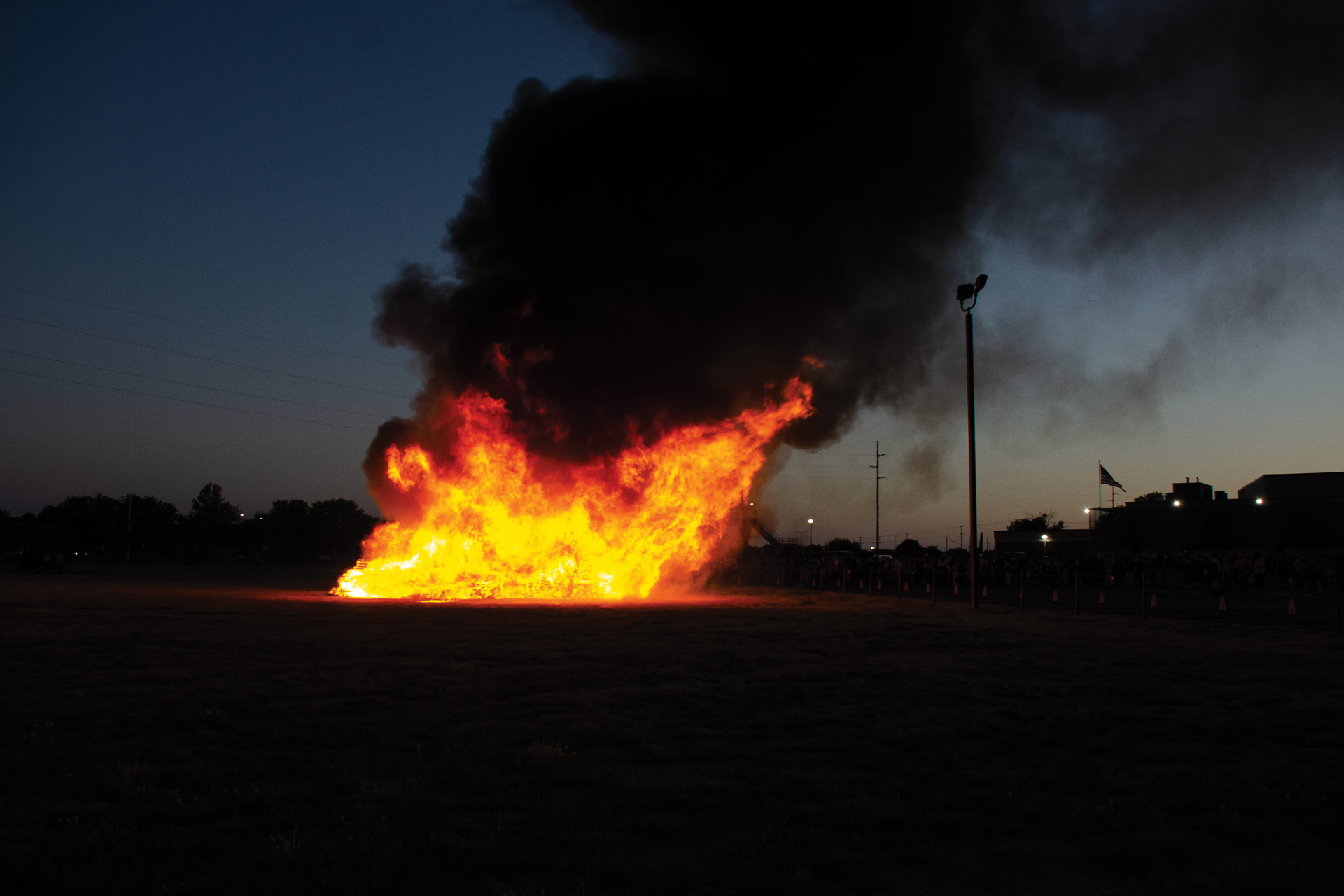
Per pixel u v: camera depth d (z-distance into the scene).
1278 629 18.98
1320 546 55.38
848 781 6.70
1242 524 60.06
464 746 7.53
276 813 5.60
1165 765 7.18
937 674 11.79
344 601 28.06
